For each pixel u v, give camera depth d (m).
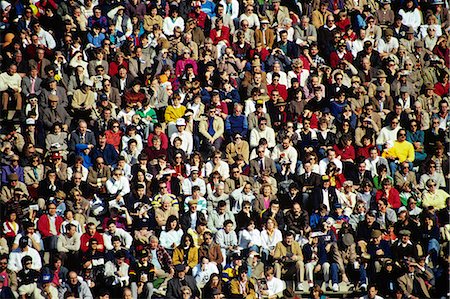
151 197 60.84
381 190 62.59
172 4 73.81
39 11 72.44
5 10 71.50
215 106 66.12
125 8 73.25
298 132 65.62
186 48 70.19
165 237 57.91
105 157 62.59
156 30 71.62
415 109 68.38
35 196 60.16
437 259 59.16
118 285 55.38
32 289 54.72
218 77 69.44
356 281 57.38
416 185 63.94
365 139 65.25
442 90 72.62
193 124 65.94
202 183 61.25
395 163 64.62
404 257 58.00
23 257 55.22
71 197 59.09
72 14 72.50
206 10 75.38
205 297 55.50
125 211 59.03
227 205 60.34
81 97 65.88
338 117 67.19
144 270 55.75
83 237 57.16
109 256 56.12
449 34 77.56
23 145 62.41
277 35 73.69
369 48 72.69
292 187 61.41
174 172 61.75
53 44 70.56
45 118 64.50
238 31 72.12
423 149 67.25
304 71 70.44
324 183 61.62
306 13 75.94
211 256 57.22
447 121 68.62
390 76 71.38
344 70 71.50
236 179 61.88
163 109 67.06
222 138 65.56
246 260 57.31
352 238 57.94
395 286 57.06
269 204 60.81
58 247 56.72
